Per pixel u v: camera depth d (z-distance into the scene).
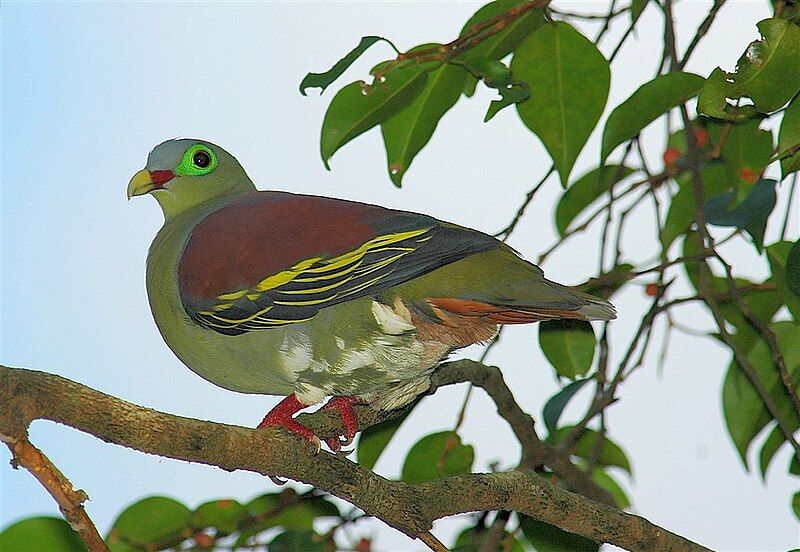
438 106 8.79
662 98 7.95
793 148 7.38
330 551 8.69
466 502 7.07
